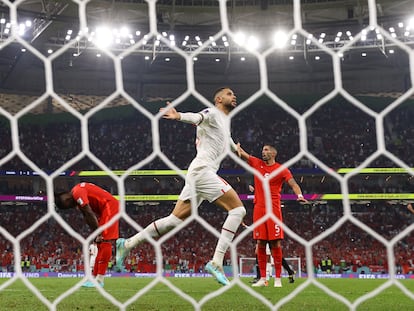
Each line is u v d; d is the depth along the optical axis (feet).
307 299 18.98
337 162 114.93
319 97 131.13
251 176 113.91
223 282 18.83
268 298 18.98
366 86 133.18
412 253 103.35
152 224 19.04
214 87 136.56
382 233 111.34
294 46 116.67
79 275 88.38
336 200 117.70
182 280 49.73
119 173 114.11
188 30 112.88
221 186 18.62
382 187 116.16
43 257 101.96
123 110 129.70
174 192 117.70
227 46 113.09
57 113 127.54
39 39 108.88
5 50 114.21
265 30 115.03
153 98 135.33
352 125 124.77
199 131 18.93
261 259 26.68
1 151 116.67
